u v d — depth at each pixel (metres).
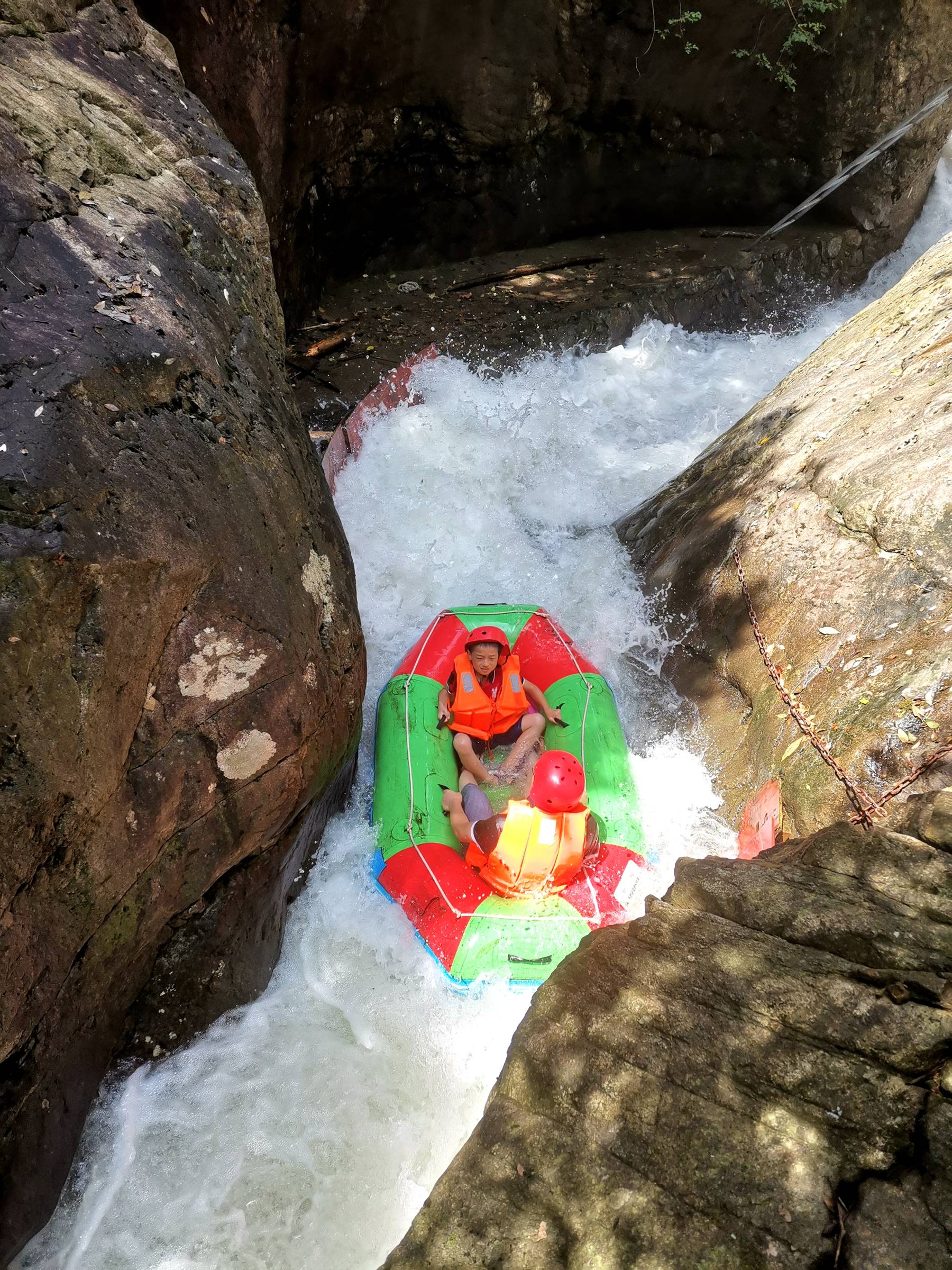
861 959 2.81
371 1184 3.47
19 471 2.96
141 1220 3.29
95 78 4.29
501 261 11.30
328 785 4.34
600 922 4.29
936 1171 2.38
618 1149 2.64
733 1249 2.39
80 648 3.00
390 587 6.54
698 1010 2.81
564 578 6.73
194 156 4.60
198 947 3.70
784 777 4.39
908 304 6.47
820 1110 2.54
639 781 5.14
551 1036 2.94
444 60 9.80
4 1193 2.87
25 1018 2.84
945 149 12.51
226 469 3.81
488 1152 2.77
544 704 5.54
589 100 10.91
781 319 11.27
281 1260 3.25
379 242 10.63
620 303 10.11
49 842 2.90
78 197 3.78
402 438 7.84
